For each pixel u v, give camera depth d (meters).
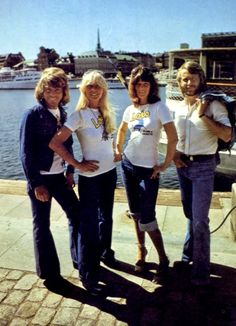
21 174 16.47
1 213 5.15
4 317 2.78
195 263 3.11
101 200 3.30
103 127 3.02
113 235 4.23
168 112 2.99
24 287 3.14
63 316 2.78
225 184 10.62
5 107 57.88
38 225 3.08
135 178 3.21
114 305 2.91
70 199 3.20
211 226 4.58
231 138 2.88
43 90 2.89
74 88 103.00
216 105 2.84
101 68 169.12
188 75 2.92
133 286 3.15
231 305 2.89
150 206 3.14
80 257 3.07
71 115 2.94
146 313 2.81
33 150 2.91
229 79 13.24
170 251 3.74
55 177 3.06
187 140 3.01
